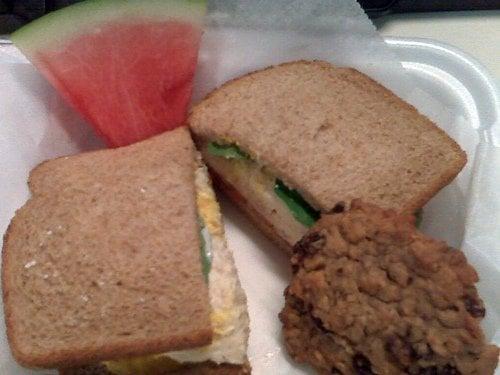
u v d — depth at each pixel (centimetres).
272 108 31
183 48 31
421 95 32
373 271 25
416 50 33
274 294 30
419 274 25
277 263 31
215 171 32
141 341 25
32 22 31
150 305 26
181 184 29
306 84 32
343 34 32
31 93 31
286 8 32
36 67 31
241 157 31
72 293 26
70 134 32
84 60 31
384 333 24
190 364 27
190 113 31
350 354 25
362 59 32
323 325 25
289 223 30
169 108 32
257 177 31
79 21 31
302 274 26
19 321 26
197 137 31
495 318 26
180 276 26
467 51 35
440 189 29
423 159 29
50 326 26
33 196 29
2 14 33
